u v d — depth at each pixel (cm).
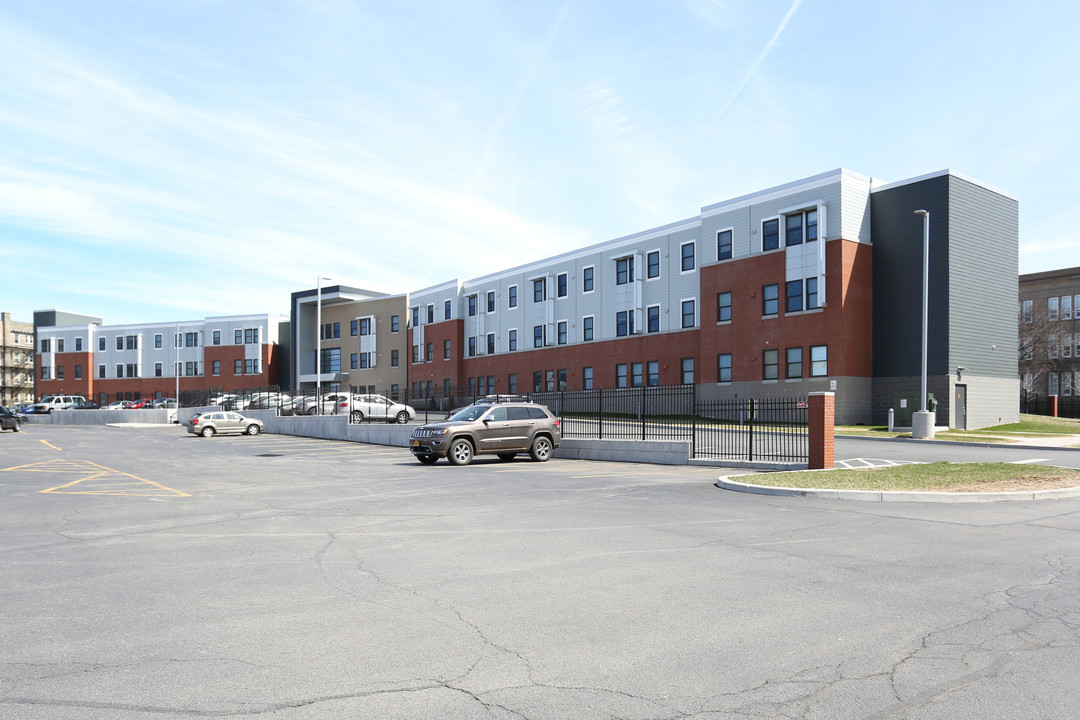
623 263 5112
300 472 2012
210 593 703
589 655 527
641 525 1079
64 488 1631
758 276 4162
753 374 4159
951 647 543
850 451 2522
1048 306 6331
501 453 2361
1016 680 480
